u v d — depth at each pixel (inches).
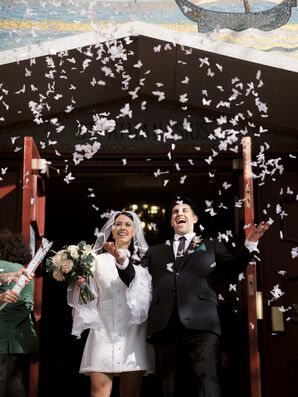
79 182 361.7
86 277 191.2
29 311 185.0
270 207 252.7
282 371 238.5
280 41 221.1
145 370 191.8
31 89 233.6
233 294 296.2
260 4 224.8
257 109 246.2
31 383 207.2
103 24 225.1
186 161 258.5
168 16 226.8
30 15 225.1
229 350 259.0
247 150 216.7
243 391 216.8
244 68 221.8
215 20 225.0
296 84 222.2
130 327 191.9
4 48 222.1
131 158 257.4
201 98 250.1
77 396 344.8
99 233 206.8
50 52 215.9
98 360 187.3
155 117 259.3
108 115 256.5
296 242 248.8
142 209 379.6
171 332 184.5
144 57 231.3
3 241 191.3
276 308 242.2
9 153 253.8
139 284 190.2
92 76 235.6
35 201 223.8
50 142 244.8
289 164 255.4
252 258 196.2
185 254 193.8
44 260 301.9
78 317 189.9
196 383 179.2
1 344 179.3
